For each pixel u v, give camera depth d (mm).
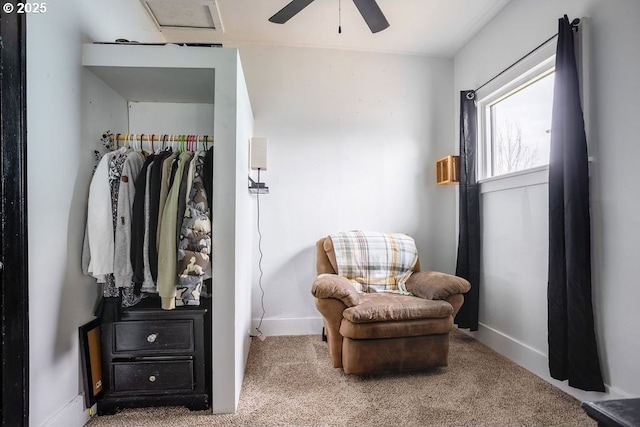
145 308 1620
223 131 1606
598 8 1635
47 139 1293
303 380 1900
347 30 2588
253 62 2773
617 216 1537
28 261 1170
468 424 1487
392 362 1907
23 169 1130
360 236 2523
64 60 1405
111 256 1500
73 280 1448
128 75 1668
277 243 2756
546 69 2023
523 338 2109
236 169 1620
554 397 1711
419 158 2936
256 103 2768
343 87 2865
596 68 1642
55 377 1320
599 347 1607
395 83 2926
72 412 1396
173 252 1510
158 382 1597
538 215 2010
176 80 1741
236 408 1604
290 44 2791
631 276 1476
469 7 2324
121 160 1572
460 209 2625
